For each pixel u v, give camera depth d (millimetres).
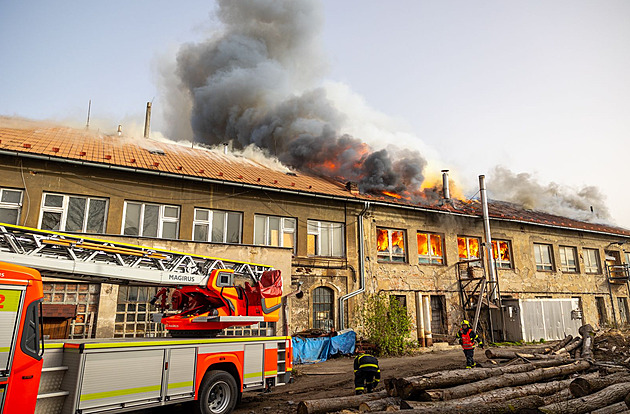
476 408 6301
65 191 15008
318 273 18984
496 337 22188
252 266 9742
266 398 9430
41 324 5586
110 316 13766
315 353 15750
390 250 21422
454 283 22453
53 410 5699
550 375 9438
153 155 18938
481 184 24000
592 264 28188
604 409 6840
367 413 6691
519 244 25156
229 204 17828
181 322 8391
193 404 7332
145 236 15758
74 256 6719
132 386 6387
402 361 15023
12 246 6145
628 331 18047
